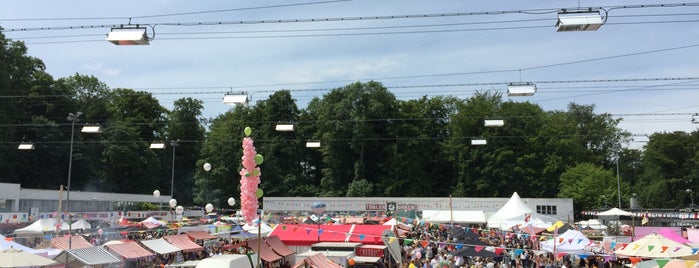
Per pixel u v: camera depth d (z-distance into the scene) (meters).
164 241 31.69
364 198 66.75
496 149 80.19
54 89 73.06
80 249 24.38
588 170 75.69
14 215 41.94
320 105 91.06
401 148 84.94
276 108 89.06
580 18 14.27
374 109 82.44
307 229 33.28
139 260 30.20
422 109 89.62
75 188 72.94
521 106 83.38
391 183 82.31
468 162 81.38
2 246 23.47
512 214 42.00
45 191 53.41
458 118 84.00
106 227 43.16
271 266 27.12
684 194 80.19
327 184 84.31
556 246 29.56
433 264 29.23
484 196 80.62
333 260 26.03
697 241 29.77
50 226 36.41
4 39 62.09
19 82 66.00
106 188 75.75
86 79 83.38
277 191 83.62
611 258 28.02
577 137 85.75
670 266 19.38
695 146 83.69
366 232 32.53
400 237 34.25
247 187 16.80
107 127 77.56
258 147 85.75
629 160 94.81
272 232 33.88
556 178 79.06
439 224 51.34
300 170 90.25
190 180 91.00
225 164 83.06
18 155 66.38
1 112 61.16
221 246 35.75
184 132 90.62
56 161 70.44
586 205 73.25
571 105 98.19
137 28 15.70
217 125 95.06
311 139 87.31
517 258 32.22
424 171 85.38
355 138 82.25
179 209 37.19
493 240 40.31
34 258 19.83
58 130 69.69
